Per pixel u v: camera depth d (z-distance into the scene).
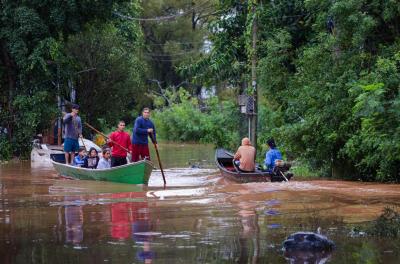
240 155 25.53
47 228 14.68
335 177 26.75
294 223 14.80
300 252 11.88
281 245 12.48
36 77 41.69
